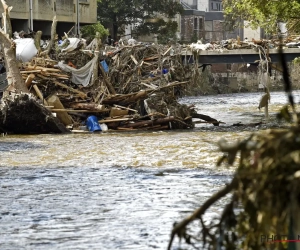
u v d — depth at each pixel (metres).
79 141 42.38
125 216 19.19
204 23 144.88
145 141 41.50
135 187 24.52
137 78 53.66
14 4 75.81
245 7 51.50
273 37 74.56
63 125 48.38
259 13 51.28
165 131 49.44
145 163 31.28
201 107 79.25
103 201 21.75
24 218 19.25
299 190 6.38
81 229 17.59
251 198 6.68
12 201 22.11
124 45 56.41
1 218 19.30
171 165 30.31
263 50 62.84
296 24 54.06
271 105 78.38
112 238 16.48
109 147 38.41
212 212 18.45
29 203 21.72
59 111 49.72
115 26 103.81
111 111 50.78
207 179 25.98
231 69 123.50
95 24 93.62
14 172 29.23
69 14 87.00
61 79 52.19
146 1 101.88
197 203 21.03
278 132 6.73
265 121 57.84
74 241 16.30
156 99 51.69
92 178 27.11
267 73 58.72
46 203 21.62
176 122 51.09
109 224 18.14
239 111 72.25
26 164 31.88
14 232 17.39
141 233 16.89
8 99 46.09
